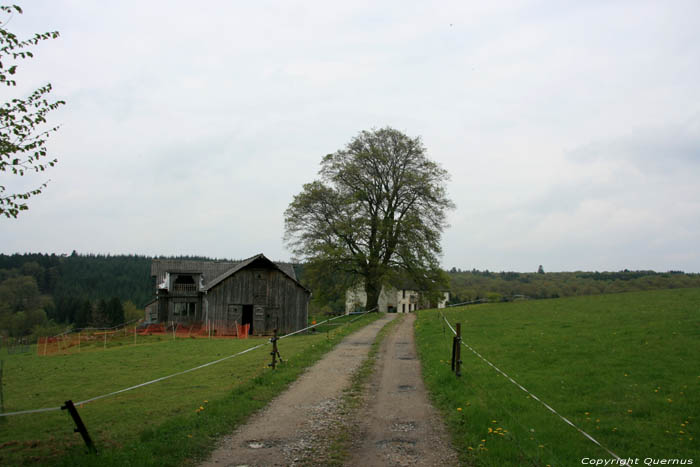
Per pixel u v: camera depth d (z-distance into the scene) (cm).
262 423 1127
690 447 891
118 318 10625
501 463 823
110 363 2600
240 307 4741
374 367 1866
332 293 5162
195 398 1456
